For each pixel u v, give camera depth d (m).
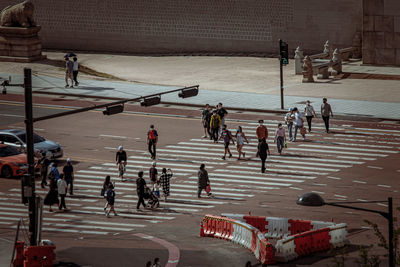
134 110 56.56
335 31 79.75
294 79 69.12
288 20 81.75
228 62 80.12
